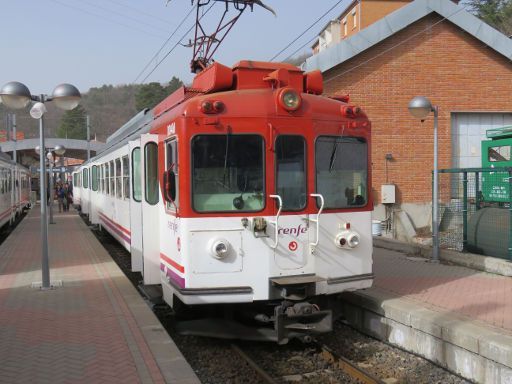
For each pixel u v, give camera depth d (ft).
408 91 55.42
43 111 31.04
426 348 21.22
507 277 29.68
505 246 32.37
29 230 70.33
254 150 20.98
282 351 22.70
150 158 25.53
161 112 27.17
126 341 20.54
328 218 21.89
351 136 22.61
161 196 24.13
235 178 20.75
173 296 22.82
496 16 134.21
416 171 55.83
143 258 25.75
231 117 20.77
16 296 29.25
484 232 34.09
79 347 19.89
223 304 22.44
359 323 25.95
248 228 20.63
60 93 30.83
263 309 22.24
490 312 21.98
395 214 52.80
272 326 22.20
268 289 20.77
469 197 38.11
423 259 36.24
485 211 35.14
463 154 57.62
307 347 22.99
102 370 17.47
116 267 38.81
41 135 31.60
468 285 27.63
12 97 30.14
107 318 24.12
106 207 53.62
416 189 55.83
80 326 22.81
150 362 18.15
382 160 55.21
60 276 35.24
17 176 98.99
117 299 28.14
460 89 56.49
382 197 54.54
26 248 51.39
